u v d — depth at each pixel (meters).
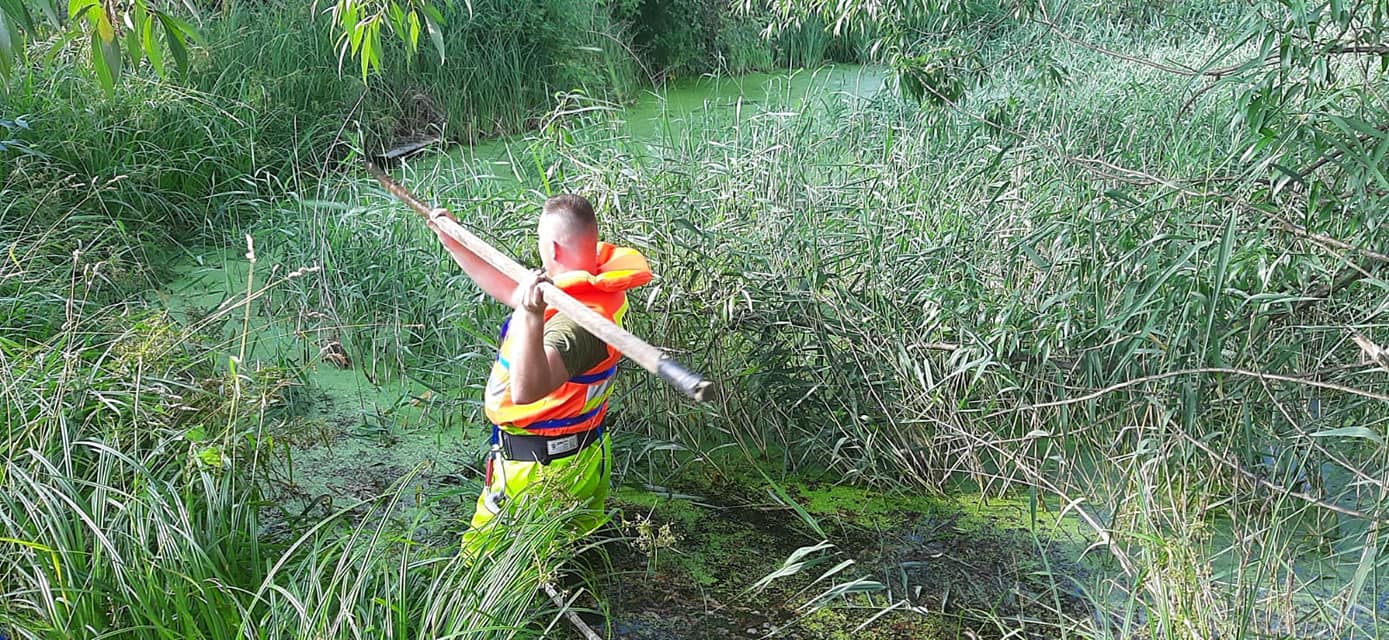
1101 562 4.02
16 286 5.08
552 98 10.14
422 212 3.73
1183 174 5.89
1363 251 3.81
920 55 5.68
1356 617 3.62
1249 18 4.02
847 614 3.77
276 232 6.57
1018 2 6.19
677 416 4.75
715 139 6.88
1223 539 4.00
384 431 4.85
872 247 4.91
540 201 5.25
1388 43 4.09
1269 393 3.93
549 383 3.24
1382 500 3.53
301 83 8.55
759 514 4.34
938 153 6.24
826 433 4.61
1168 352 3.99
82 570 3.10
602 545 4.05
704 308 4.74
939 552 4.10
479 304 5.02
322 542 3.27
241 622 3.02
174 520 3.23
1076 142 6.62
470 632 2.97
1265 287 3.94
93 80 7.16
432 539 4.06
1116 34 9.80
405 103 9.37
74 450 3.56
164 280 6.38
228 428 3.62
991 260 5.06
